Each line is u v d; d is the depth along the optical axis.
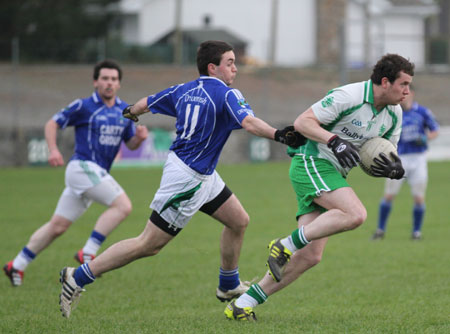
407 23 145.75
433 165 75.81
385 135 18.62
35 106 83.69
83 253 25.59
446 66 96.88
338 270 27.92
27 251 25.45
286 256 17.81
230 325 18.17
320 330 17.48
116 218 25.70
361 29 135.62
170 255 31.58
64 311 18.77
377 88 17.39
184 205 18.23
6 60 88.12
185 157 18.19
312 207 18.84
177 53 97.75
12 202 48.59
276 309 21.44
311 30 136.12
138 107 19.44
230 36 132.50
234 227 19.55
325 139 16.98
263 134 17.12
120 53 94.56
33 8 112.25
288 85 98.06
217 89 17.95
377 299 22.66
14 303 22.47
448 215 44.19
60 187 56.56
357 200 17.72
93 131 25.70
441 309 20.52
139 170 69.81
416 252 31.83
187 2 141.62
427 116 36.12
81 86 88.50
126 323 18.77
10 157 70.06
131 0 136.25
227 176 64.81
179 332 17.33
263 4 138.88
